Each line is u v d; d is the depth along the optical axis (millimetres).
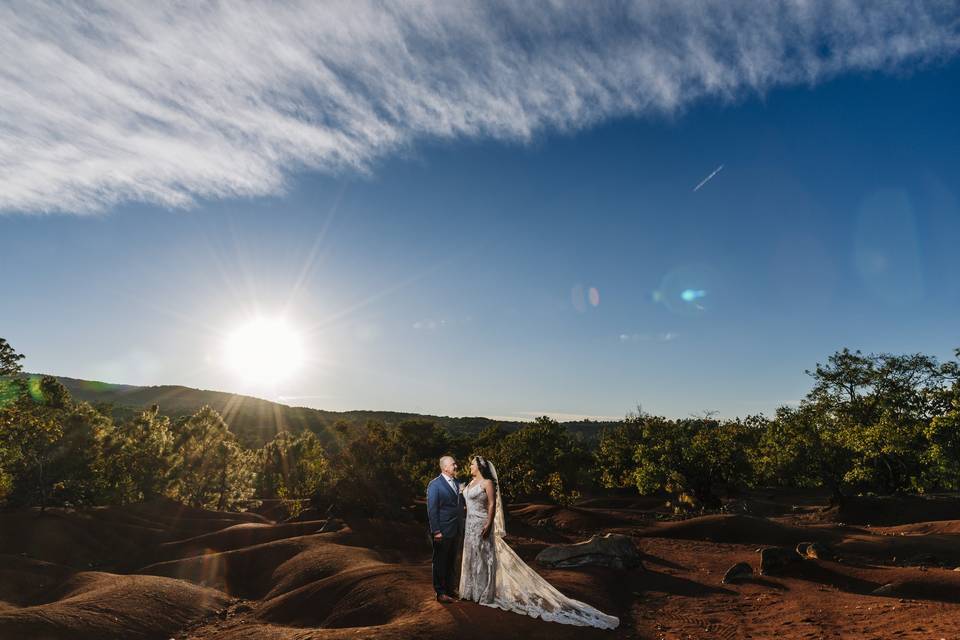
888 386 51938
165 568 18250
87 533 24625
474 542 8867
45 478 31000
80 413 33781
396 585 11164
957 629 8133
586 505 55625
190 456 44219
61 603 11945
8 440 28719
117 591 13242
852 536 25391
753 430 53750
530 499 53000
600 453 64875
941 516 36000
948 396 41531
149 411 41250
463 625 7902
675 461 45469
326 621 10680
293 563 16797
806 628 9164
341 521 25203
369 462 30500
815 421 50938
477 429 156750
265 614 12297
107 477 34781
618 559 14156
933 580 12711
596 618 8758
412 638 7492
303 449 57938
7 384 27250
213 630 11766
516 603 8633
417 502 35406
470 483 9172
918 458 43750
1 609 11391
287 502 43656
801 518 42125
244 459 48219
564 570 13750
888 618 9508
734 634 9023
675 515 40219
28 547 22047
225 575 17391
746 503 45875
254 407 188875
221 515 36938
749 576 14195
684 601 11531
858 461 45875
